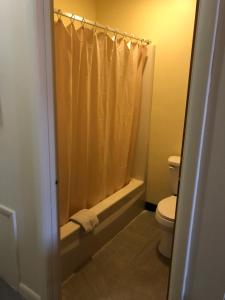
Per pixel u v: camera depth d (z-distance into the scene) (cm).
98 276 195
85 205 220
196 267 91
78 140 201
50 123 131
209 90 75
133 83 248
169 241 212
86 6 266
